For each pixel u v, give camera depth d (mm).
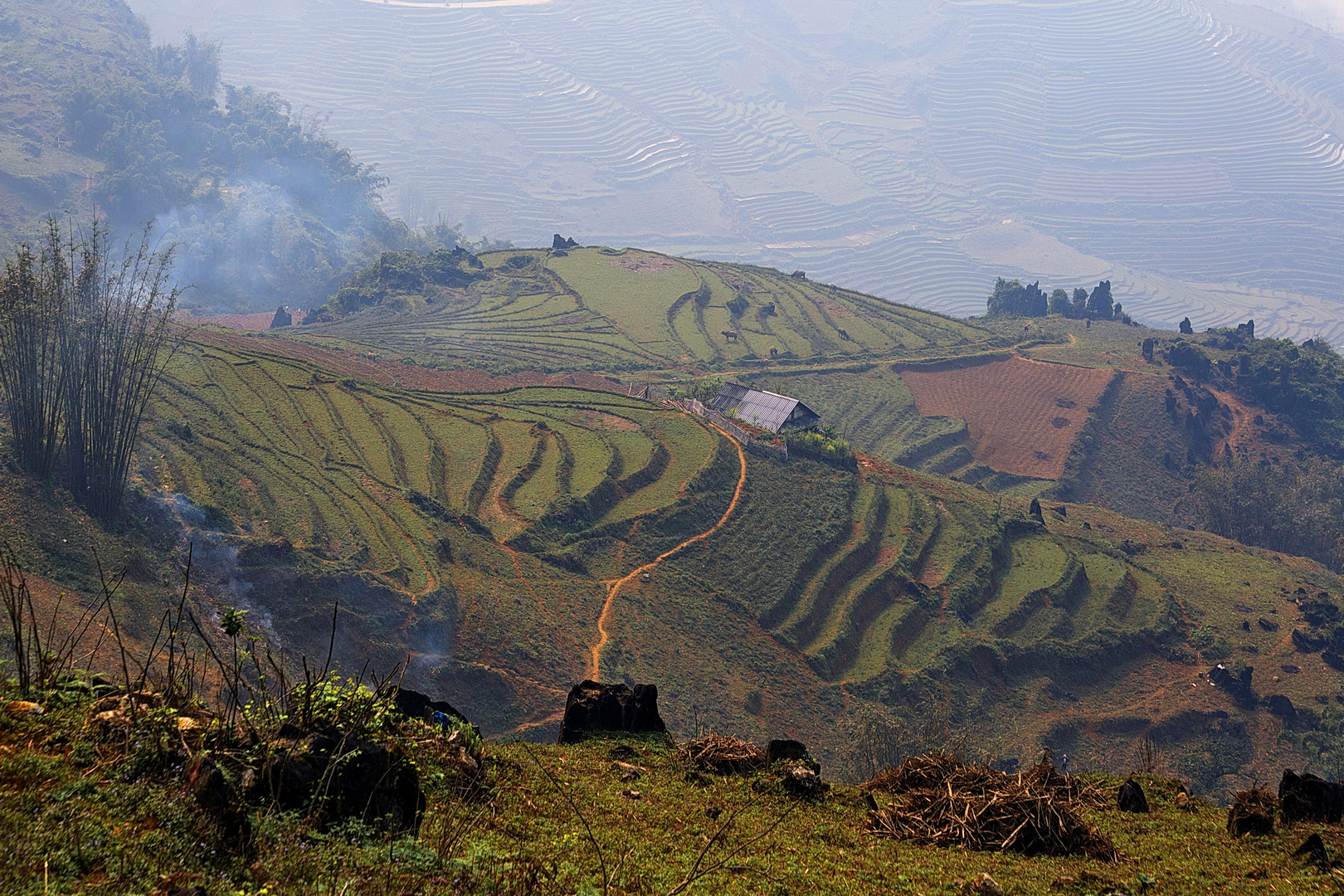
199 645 52250
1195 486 148000
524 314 165250
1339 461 163125
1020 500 122062
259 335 132750
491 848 13930
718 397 114438
